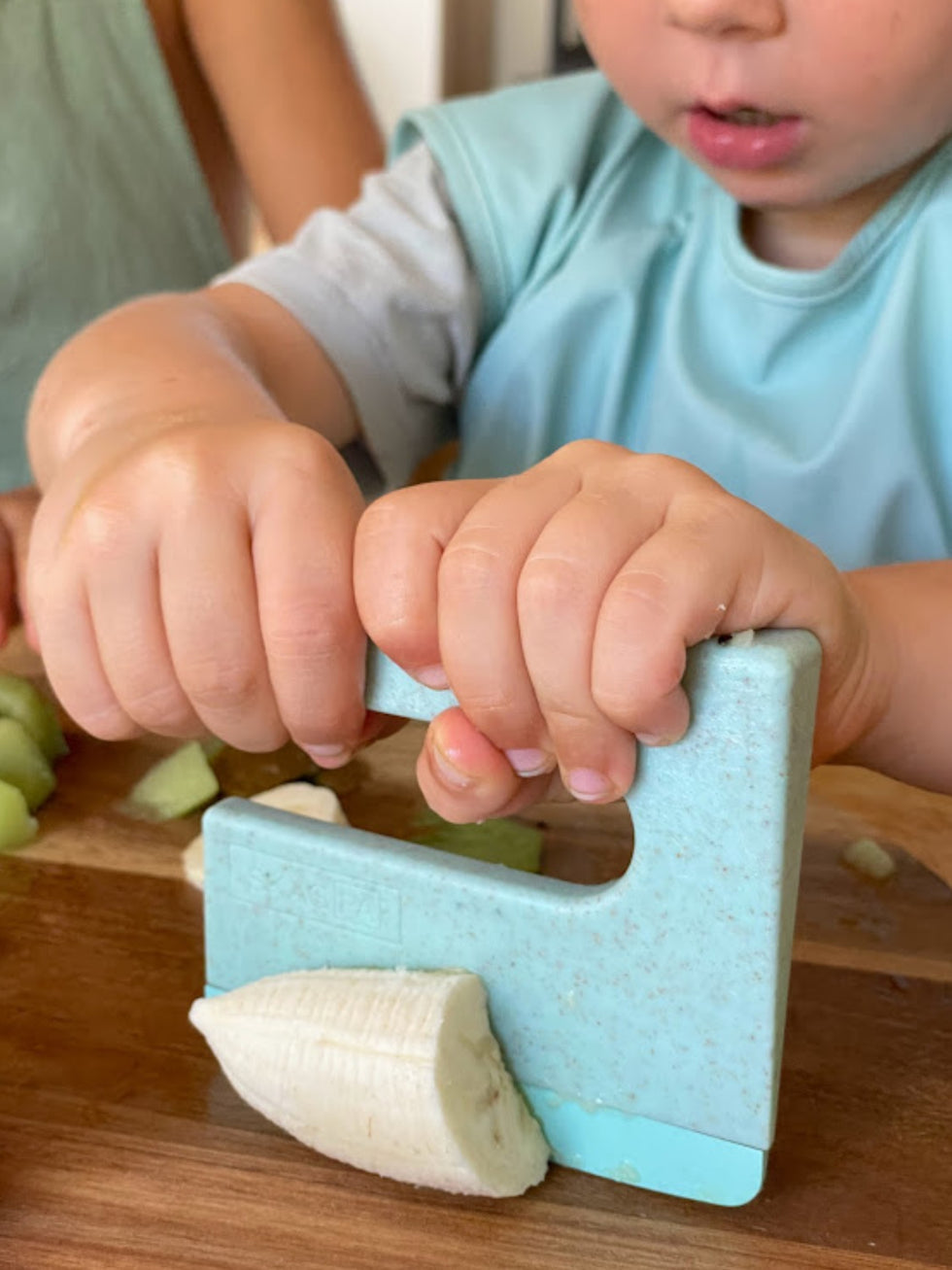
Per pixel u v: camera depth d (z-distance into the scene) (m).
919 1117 0.21
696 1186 0.19
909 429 0.39
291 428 0.22
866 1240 0.19
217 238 0.62
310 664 0.20
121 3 0.59
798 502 0.40
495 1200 0.19
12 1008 0.23
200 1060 0.22
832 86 0.31
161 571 0.21
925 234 0.39
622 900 0.18
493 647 0.17
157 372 0.30
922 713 0.24
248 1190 0.19
